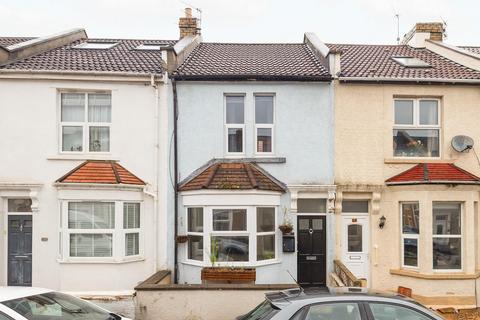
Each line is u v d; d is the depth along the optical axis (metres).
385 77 13.59
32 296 6.84
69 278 12.71
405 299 6.44
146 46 17.64
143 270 13.27
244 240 12.96
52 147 13.35
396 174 13.71
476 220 13.51
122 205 12.93
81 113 13.71
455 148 13.52
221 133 13.71
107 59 14.99
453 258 13.30
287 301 6.36
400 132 14.05
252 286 10.60
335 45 19.05
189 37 18.34
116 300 10.64
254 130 13.84
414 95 13.86
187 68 14.38
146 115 13.57
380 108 13.77
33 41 15.41
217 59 16.00
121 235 12.87
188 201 13.29
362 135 13.72
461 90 13.84
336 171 13.62
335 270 13.23
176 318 10.60
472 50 18.72
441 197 13.05
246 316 6.88
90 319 6.94
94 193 12.77
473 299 12.91
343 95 13.77
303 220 13.80
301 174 13.62
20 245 13.39
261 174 13.48
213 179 13.05
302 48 18.31
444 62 15.97
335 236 13.53
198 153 13.68
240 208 12.94
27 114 13.37
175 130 13.60
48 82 13.42
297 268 13.64
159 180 13.49
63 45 17.12
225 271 12.38
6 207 13.38
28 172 13.28
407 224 13.59
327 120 13.73
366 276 13.80
